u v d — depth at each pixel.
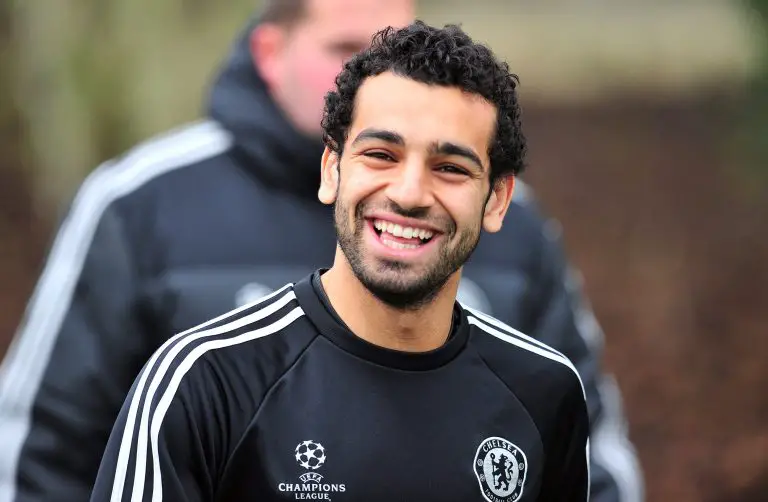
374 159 6.36
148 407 6.30
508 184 6.96
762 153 25.98
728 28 41.41
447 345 6.80
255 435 6.38
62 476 10.20
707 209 32.19
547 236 11.51
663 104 39.00
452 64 6.35
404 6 10.81
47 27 21.59
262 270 10.52
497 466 6.75
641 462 23.23
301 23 10.42
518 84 7.00
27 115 23.36
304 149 10.56
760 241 30.30
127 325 10.36
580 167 35.44
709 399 24.86
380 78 6.41
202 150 10.88
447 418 6.70
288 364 6.57
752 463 23.06
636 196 33.44
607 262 30.22
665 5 43.47
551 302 11.39
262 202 10.68
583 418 7.29
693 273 29.25
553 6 44.62
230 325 6.65
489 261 11.01
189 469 6.26
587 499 7.52
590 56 41.38
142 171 10.70
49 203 23.06
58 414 10.20
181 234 10.52
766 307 27.81
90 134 21.58
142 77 20.91
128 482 6.24
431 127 6.29
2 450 10.20
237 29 20.55
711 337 26.91
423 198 6.29
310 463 6.38
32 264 24.72
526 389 7.03
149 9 20.72
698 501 22.56
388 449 6.51
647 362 26.06
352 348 6.62
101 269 10.41
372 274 6.39
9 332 23.38
